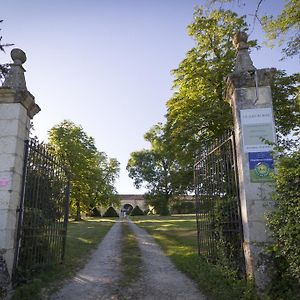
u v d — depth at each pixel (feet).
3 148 22.59
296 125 48.32
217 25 55.47
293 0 36.06
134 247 45.27
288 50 38.34
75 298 21.11
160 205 171.94
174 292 22.43
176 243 48.19
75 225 94.43
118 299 20.95
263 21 36.83
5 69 29.81
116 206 202.39
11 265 21.58
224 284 21.68
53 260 29.17
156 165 176.96
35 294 20.67
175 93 59.57
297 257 15.75
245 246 21.42
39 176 26.03
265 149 21.88
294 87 49.01
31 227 24.13
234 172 23.68
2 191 21.81
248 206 21.26
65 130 117.29
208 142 52.65
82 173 116.37
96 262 33.91
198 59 55.98
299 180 16.65
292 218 16.37
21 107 23.56
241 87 23.29
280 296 18.25
